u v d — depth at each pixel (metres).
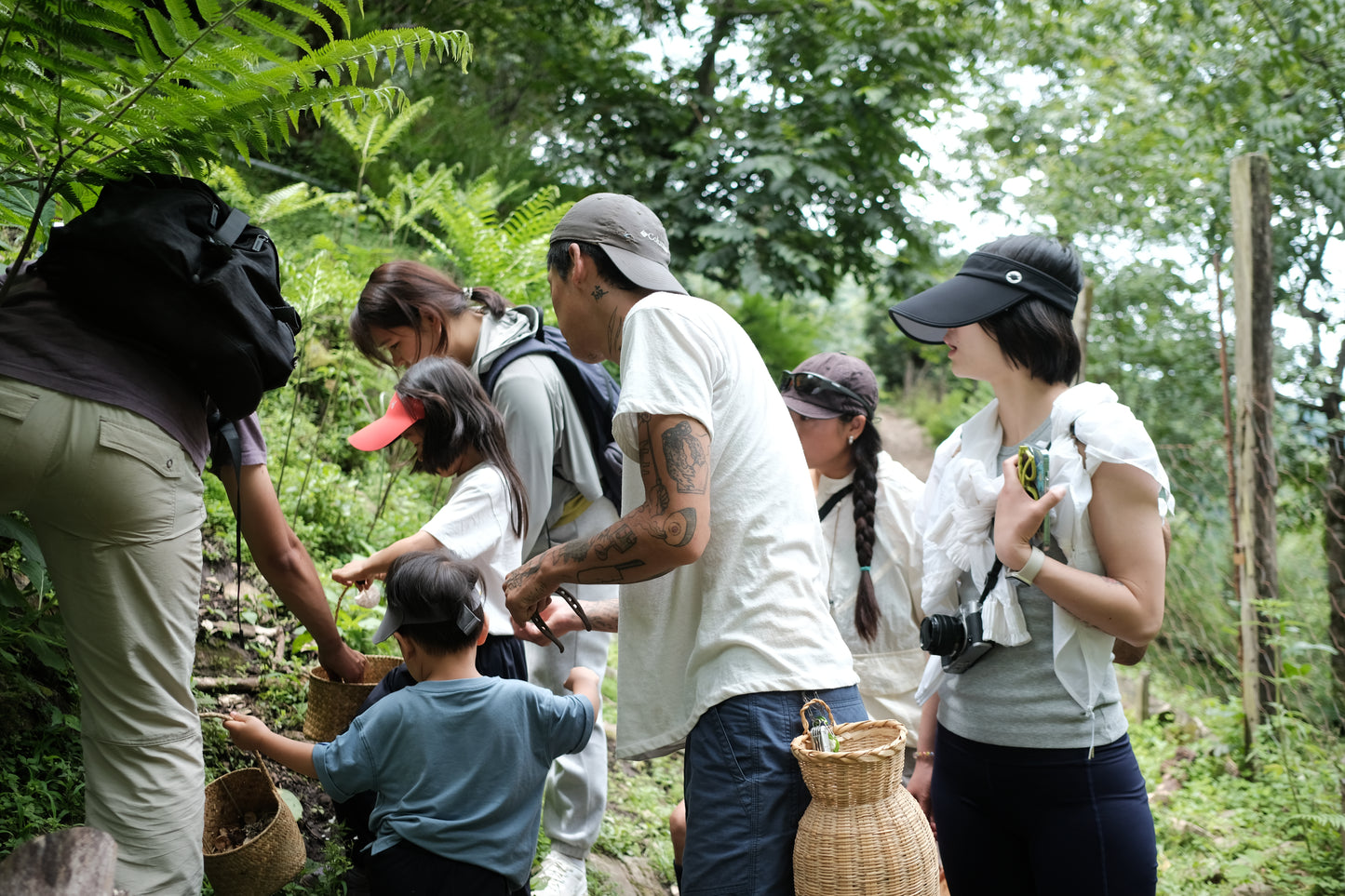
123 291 1.88
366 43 2.06
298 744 2.25
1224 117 8.55
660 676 2.04
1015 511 2.01
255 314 2.00
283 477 4.57
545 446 2.76
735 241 9.96
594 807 2.93
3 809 2.37
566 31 12.03
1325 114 8.09
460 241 6.69
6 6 1.90
